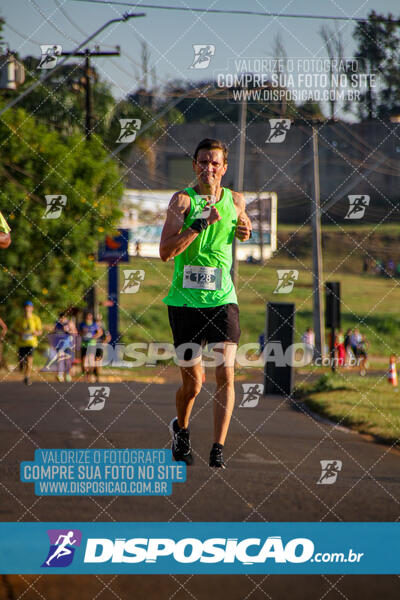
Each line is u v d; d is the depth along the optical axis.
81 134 35.56
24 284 32.91
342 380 27.28
